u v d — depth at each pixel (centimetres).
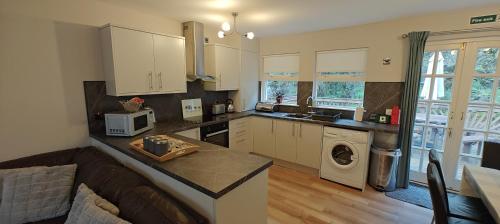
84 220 128
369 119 329
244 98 420
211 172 141
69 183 182
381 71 316
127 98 276
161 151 162
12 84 195
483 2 235
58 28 217
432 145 294
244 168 148
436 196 140
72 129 234
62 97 225
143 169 174
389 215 237
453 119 276
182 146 179
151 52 261
